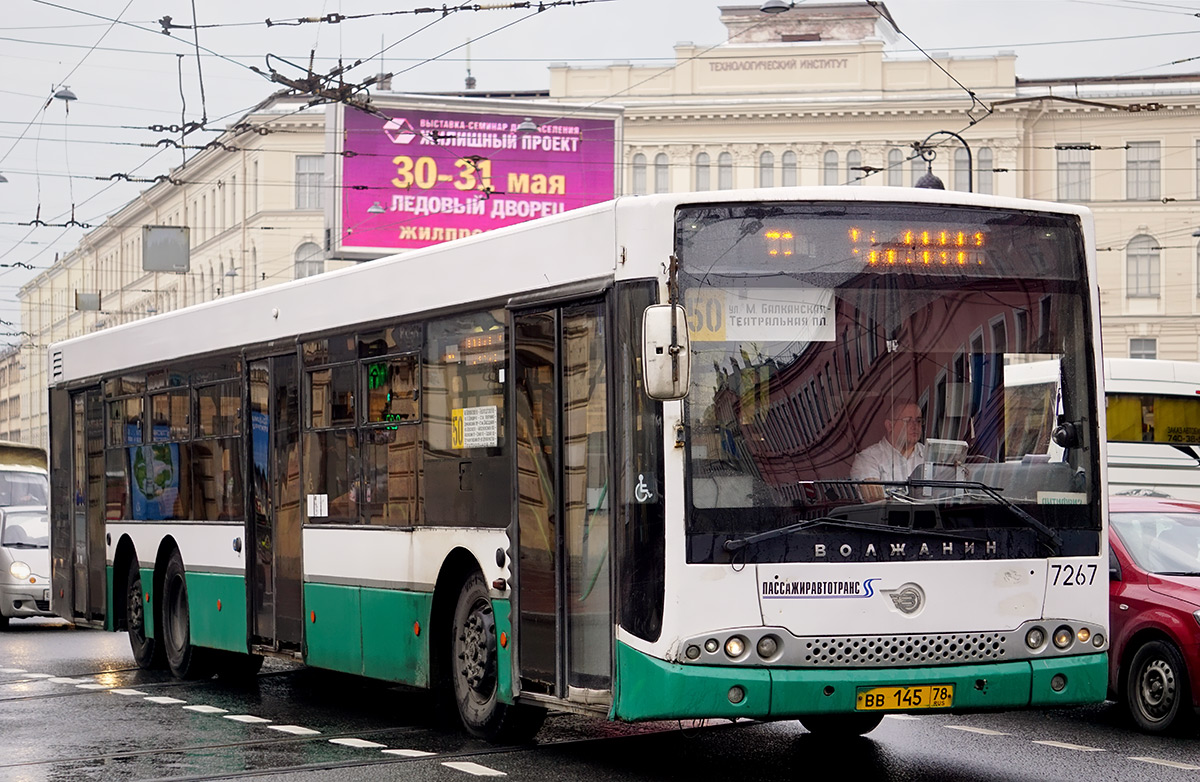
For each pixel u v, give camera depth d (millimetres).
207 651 23844
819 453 13594
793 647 13320
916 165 100438
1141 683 18500
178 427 24094
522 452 15641
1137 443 35344
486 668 16578
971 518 13766
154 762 15805
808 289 13805
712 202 13805
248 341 21859
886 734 17875
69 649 30297
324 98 40094
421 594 17500
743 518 13422
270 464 21125
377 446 18516
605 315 14312
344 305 19422
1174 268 99312
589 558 14477
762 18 102000
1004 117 99250
